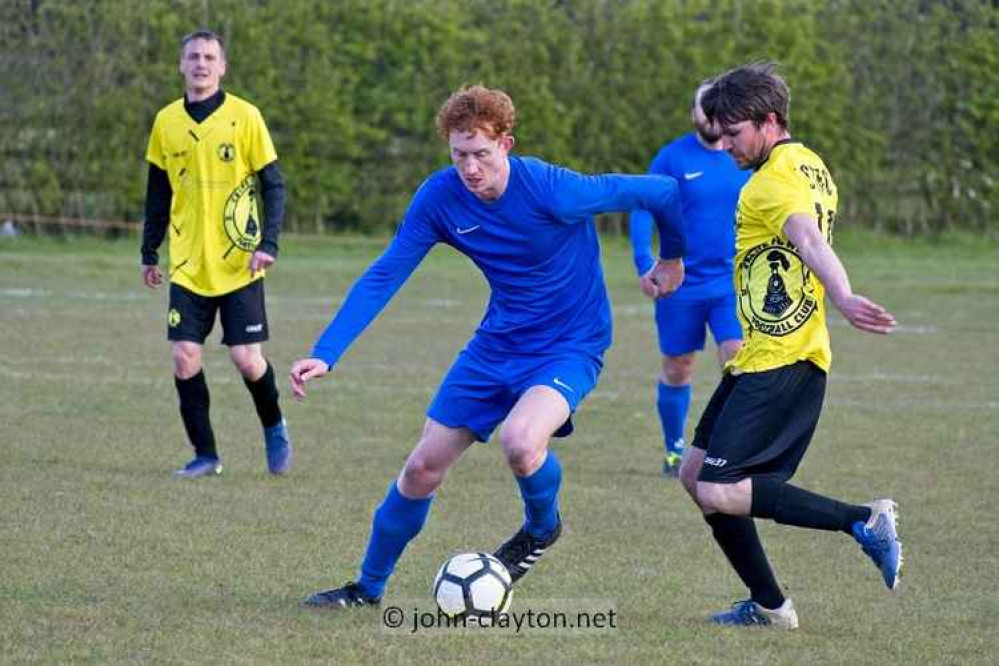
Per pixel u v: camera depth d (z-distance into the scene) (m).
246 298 19.25
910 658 11.87
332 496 18.02
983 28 58.34
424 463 12.77
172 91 52.53
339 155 55.09
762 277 12.33
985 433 23.38
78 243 52.66
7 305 38.38
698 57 56.50
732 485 12.33
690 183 20.33
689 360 20.31
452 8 55.41
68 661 11.23
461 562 12.54
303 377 12.29
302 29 54.03
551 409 12.45
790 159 12.16
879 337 36.25
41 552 14.80
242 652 11.58
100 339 32.66
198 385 19.19
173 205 19.61
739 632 12.58
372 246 54.91
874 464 20.83
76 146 52.41
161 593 13.37
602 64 56.72
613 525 16.91
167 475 19.05
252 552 15.08
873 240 58.59
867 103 58.34
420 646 11.91
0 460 19.64
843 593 14.12
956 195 59.25
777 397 12.30
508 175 12.52
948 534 16.70
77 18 51.59
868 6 58.16
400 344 33.50
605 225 59.50
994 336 36.47
